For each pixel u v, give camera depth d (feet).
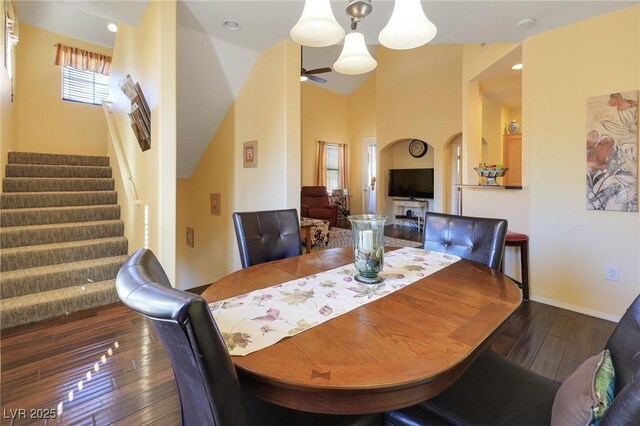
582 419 2.33
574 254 9.31
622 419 1.76
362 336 3.24
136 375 6.36
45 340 7.71
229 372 2.33
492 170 11.53
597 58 8.71
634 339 2.93
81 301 9.46
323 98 30.07
